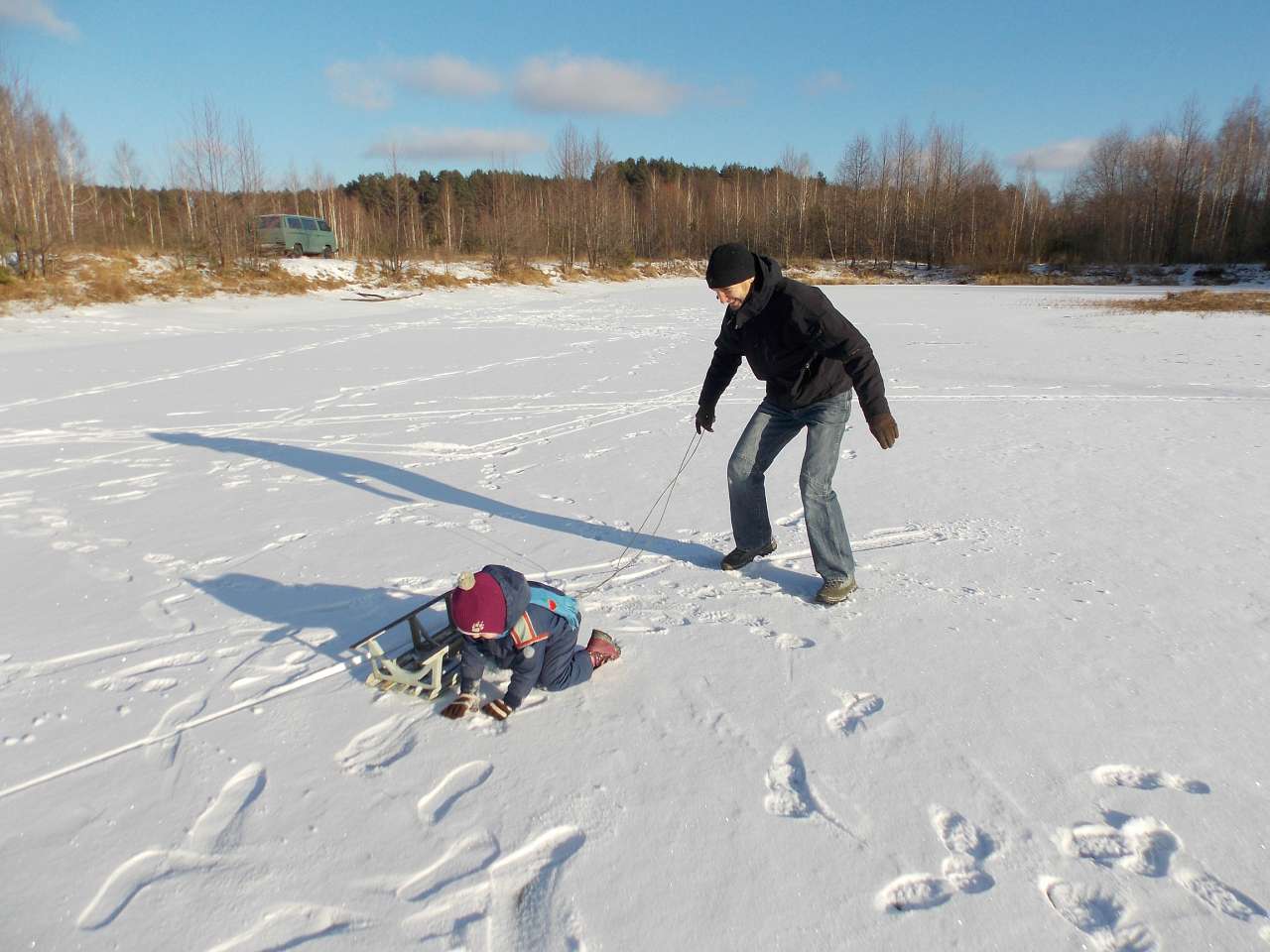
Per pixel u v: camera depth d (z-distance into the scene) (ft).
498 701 10.89
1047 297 119.75
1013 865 8.31
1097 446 27.40
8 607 14.43
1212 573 16.17
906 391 39.50
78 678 11.89
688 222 237.45
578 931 7.42
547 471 24.25
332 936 7.35
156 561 16.67
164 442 27.73
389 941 7.29
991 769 9.88
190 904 7.71
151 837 8.62
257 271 96.02
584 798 9.27
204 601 14.65
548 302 101.19
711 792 9.39
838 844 8.57
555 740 10.40
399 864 8.24
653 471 24.17
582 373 44.34
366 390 38.55
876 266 214.69
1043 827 8.86
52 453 26.11
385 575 15.90
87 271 81.35
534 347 55.83
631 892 7.90
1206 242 182.60
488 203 192.03
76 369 43.93
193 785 9.47
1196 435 29.07
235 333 62.34
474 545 17.65
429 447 27.35
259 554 17.06
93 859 8.30
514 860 8.33
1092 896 7.91
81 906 7.69
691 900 7.80
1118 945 7.35
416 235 141.59
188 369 44.52
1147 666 12.39
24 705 11.18
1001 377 43.78
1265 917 7.64
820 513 14.16
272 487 22.38
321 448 27.09
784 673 12.09
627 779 9.61
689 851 8.46
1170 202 189.98
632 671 12.14
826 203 236.63
